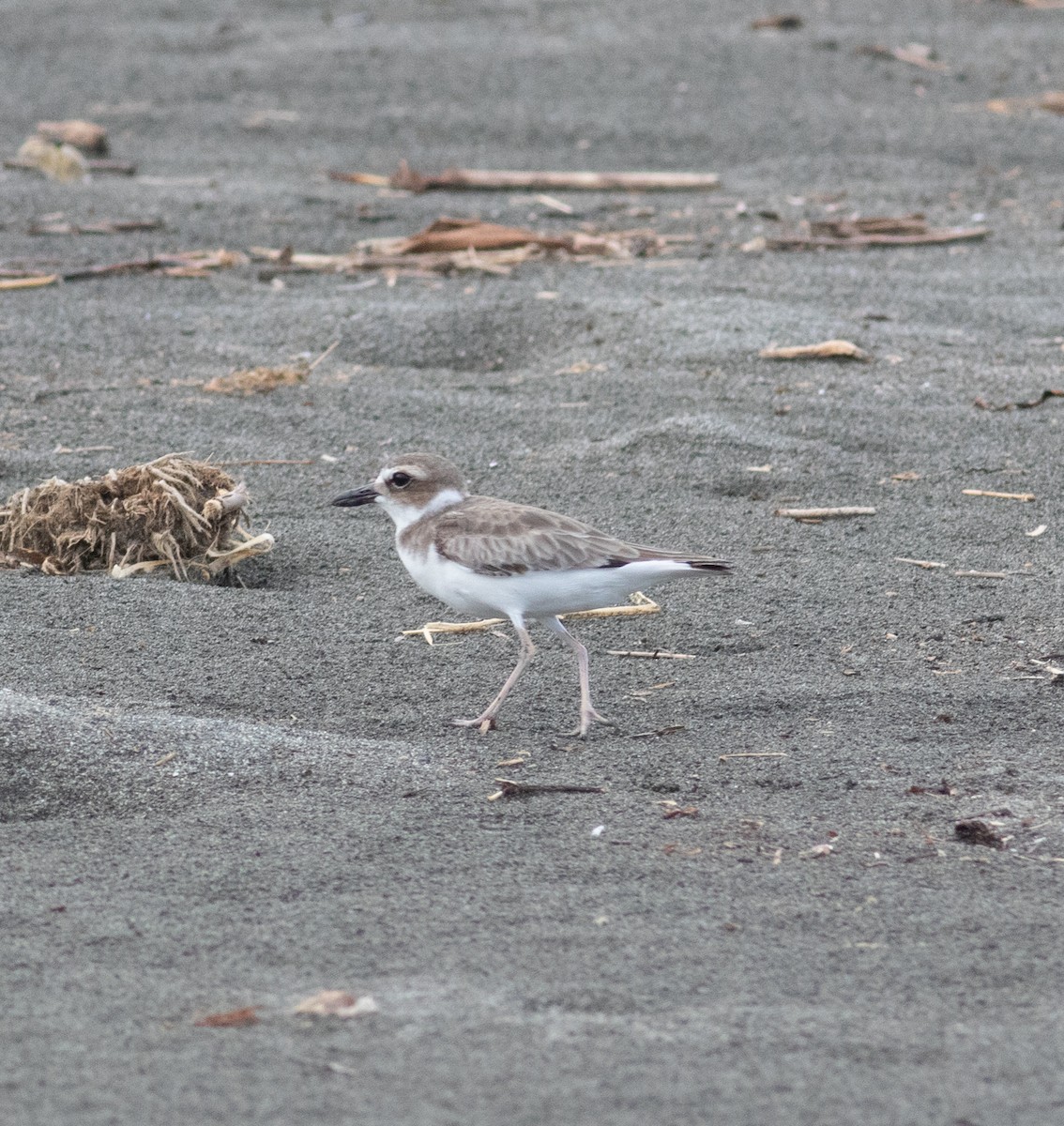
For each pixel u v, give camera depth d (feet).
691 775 26.81
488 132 89.66
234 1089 16.57
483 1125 15.90
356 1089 16.58
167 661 31.63
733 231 70.95
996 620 34.14
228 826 24.58
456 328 56.44
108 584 35.70
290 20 118.01
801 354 52.60
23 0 122.83
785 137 88.22
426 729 29.07
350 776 26.66
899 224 69.87
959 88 97.86
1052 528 39.68
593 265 65.10
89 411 47.88
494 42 108.88
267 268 63.87
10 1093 16.46
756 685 30.91
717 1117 16.17
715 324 55.72
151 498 37.47
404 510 30.68
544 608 28.68
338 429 47.19
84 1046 17.53
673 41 107.24
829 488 42.50
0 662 31.09
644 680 31.48
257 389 50.39
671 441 45.34
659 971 19.61
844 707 29.86
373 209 73.92
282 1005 18.60
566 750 28.07
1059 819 24.80
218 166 83.30
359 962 19.84
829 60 102.27
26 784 26.43
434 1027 18.01
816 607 34.99
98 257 65.26
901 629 33.78
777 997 18.95
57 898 21.86
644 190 78.79
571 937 20.57
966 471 43.62
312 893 22.02
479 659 32.58
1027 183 79.36
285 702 30.01
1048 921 21.18
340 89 98.73
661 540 38.78
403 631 33.96
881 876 22.74
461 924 20.98
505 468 44.01
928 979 19.52
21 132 89.61
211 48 109.40
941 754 27.55
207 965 19.77
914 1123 16.11
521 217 73.36
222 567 37.58
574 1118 16.08
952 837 24.21
